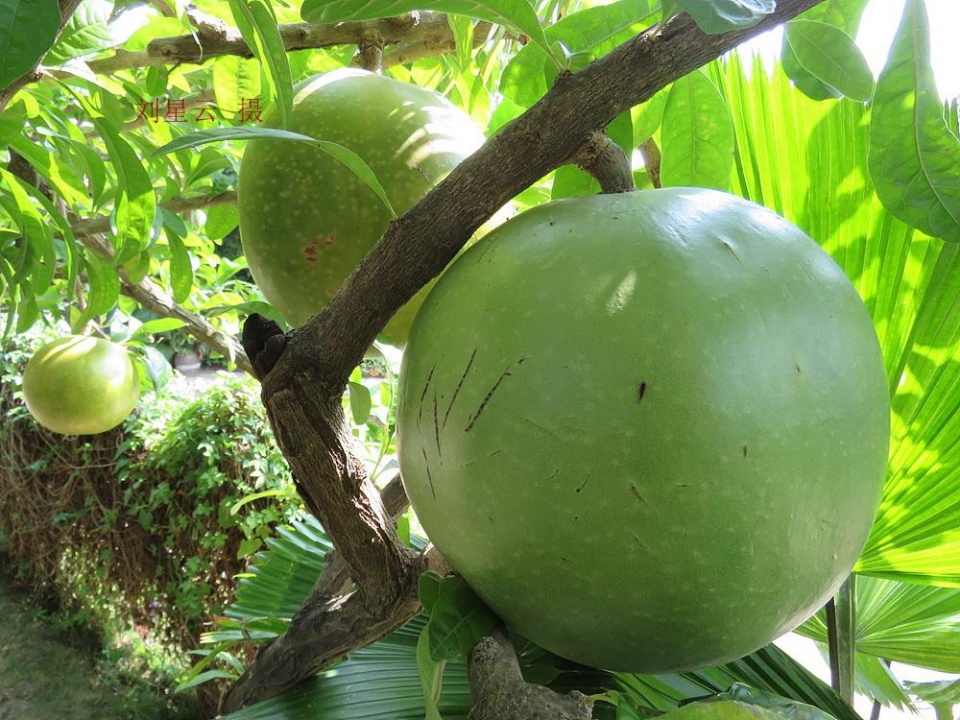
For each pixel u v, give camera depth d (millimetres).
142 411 3645
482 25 1129
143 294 1896
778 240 490
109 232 1697
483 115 1227
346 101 703
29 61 539
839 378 464
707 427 430
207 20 991
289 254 714
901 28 596
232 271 2506
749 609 469
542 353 451
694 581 450
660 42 510
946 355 890
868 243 938
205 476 3305
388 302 547
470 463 475
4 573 4277
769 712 475
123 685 3551
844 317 483
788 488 444
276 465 3316
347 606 758
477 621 550
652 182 913
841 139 939
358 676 910
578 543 453
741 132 1007
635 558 447
